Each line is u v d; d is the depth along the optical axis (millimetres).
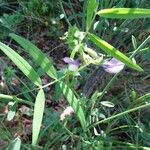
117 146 276
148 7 366
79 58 188
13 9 410
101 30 382
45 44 388
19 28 393
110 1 382
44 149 272
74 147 285
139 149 281
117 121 304
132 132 304
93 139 273
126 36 378
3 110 303
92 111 269
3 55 363
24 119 309
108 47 173
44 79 340
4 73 331
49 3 402
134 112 317
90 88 329
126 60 173
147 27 378
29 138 300
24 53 362
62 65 367
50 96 333
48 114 283
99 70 337
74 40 176
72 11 383
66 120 278
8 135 283
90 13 170
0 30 377
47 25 397
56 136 280
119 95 335
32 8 398
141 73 359
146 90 348
